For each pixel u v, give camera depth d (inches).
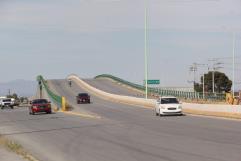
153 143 956.0
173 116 1904.5
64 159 775.1
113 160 737.0
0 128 1571.1
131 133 1205.7
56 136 1218.6
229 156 724.7
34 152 887.7
